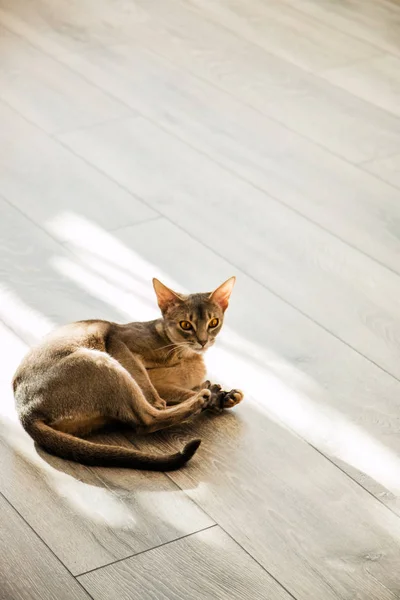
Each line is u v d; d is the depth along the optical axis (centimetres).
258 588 191
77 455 215
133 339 237
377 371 262
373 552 203
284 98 411
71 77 416
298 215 334
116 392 221
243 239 319
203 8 488
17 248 305
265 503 213
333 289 297
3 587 187
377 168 365
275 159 367
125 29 462
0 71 415
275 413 243
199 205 336
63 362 220
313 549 202
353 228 329
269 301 289
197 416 239
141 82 416
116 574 192
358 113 402
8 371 249
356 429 239
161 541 201
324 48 455
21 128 375
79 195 336
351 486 221
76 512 206
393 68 441
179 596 188
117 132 378
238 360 262
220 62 436
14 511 205
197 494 214
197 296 240
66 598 185
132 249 309
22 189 337
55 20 466
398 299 294
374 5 503
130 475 217
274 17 483
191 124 387
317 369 261
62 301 281
